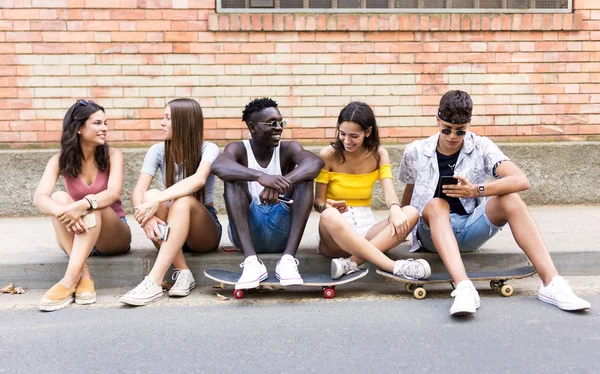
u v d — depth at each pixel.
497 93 6.27
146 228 3.72
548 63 6.28
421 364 2.69
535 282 4.11
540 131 6.32
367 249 3.68
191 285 3.91
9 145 6.06
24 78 6.02
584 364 2.67
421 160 3.97
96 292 3.95
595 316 3.31
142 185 3.99
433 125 6.27
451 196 3.60
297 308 3.55
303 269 4.16
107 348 2.92
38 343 3.00
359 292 3.93
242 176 3.66
